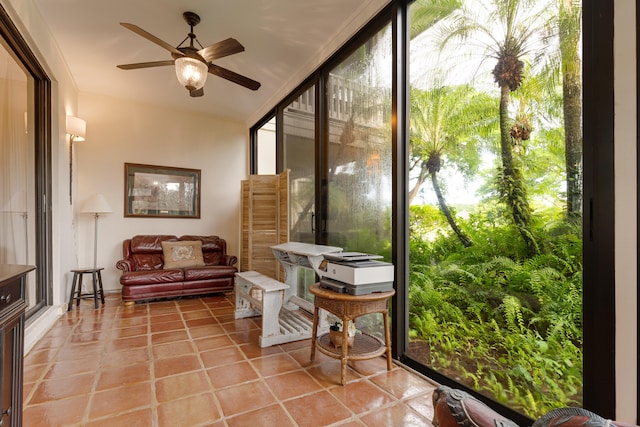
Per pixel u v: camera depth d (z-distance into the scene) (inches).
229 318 126.5
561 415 19.8
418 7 87.8
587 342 50.9
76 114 163.8
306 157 142.2
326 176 126.9
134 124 183.0
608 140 48.6
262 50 125.5
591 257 50.4
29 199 110.5
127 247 167.2
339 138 119.1
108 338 103.0
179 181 195.0
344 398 69.5
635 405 45.5
